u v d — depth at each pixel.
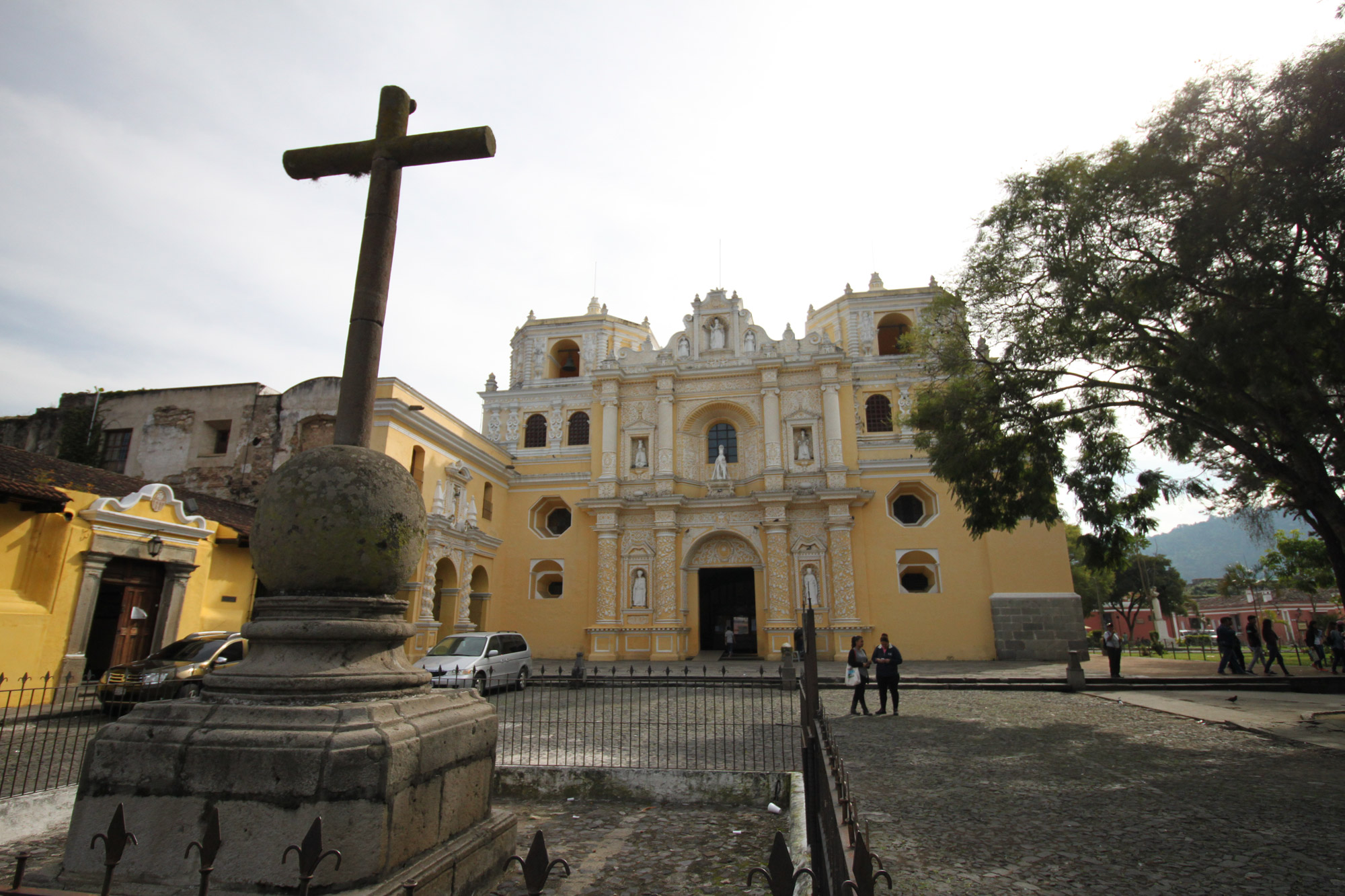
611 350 38.62
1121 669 23.84
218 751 4.01
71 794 7.05
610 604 30.75
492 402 36.97
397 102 6.11
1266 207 10.93
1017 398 15.13
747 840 6.54
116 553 16.89
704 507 31.44
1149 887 5.51
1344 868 5.81
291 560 4.73
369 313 5.55
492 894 4.89
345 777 3.91
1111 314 13.77
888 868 5.94
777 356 32.47
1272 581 49.38
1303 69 10.89
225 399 27.56
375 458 5.11
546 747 11.16
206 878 2.84
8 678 14.50
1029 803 7.93
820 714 6.98
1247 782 8.73
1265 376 11.56
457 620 27.48
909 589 32.06
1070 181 14.10
